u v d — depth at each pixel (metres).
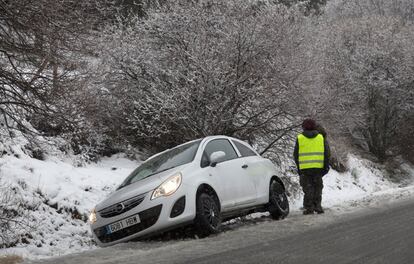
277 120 16.48
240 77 15.48
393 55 31.55
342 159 27.12
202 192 9.91
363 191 26.19
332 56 29.42
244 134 16.58
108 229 9.70
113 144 18.20
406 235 7.76
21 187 13.08
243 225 11.72
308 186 12.70
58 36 10.66
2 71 10.59
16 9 10.02
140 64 17.30
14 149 14.36
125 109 17.69
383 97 31.73
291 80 15.80
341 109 22.77
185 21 17.06
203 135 15.85
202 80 15.28
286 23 16.48
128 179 11.00
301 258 6.46
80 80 12.05
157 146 18.47
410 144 33.69
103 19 12.69
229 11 17.02
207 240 8.97
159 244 9.20
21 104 10.96
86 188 14.54
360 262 6.07
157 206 9.30
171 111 15.95
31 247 11.52
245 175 11.39
